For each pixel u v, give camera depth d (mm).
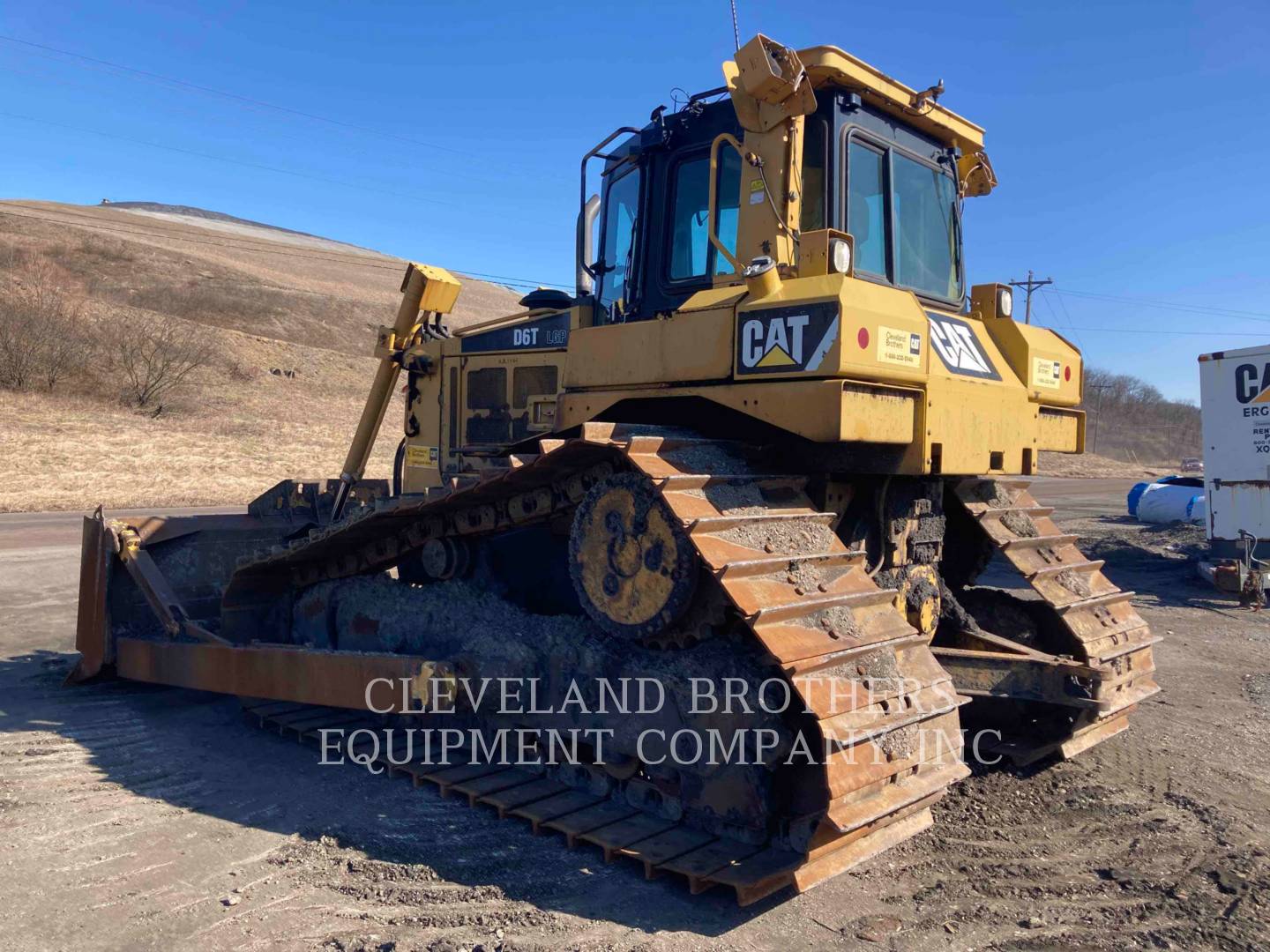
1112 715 5309
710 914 3490
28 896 3586
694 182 4953
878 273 4824
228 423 30156
